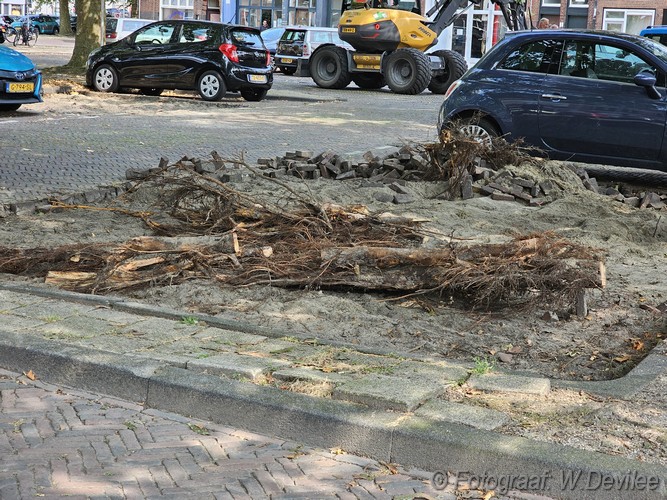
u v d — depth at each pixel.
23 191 9.91
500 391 4.70
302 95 25.27
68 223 8.53
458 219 9.08
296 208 8.12
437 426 4.21
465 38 34.06
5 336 5.30
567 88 11.77
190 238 7.09
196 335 5.52
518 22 26.53
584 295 6.24
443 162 10.87
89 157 12.50
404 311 6.34
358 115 19.81
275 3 46.69
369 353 5.30
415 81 26.77
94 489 3.84
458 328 6.07
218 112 19.58
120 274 6.71
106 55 23.05
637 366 5.13
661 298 6.64
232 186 9.94
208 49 22.36
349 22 27.73
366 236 7.44
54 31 73.69
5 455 4.14
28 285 6.64
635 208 10.34
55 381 5.03
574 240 8.43
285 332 5.63
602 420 4.38
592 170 13.35
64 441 4.30
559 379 4.98
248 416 4.51
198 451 4.25
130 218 8.74
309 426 4.37
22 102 17.34
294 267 6.84
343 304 6.35
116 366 4.88
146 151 13.27
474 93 12.27
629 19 44.31
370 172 11.18
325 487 3.93
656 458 4.00
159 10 55.62
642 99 11.36
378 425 4.23
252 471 4.05
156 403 4.75
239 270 6.86
